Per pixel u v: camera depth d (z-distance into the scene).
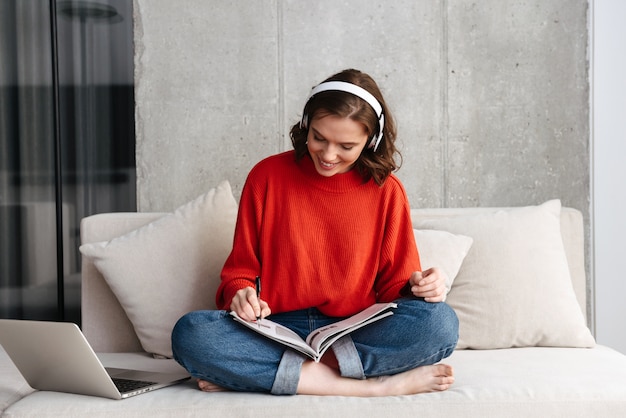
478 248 2.16
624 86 2.80
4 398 1.65
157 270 2.08
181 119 2.86
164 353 2.04
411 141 2.85
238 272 1.85
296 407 1.52
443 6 2.83
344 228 1.85
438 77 2.84
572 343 2.08
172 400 1.55
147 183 2.87
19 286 3.12
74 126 3.06
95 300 2.17
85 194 3.08
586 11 2.82
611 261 2.83
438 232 2.17
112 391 1.56
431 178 2.86
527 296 2.09
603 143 2.81
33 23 3.05
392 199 1.90
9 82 3.07
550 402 1.54
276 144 2.86
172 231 2.12
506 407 1.53
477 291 2.11
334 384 1.61
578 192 2.84
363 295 1.86
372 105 1.68
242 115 2.85
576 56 2.83
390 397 1.57
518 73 2.83
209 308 2.07
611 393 1.57
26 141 3.08
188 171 2.86
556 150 2.84
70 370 1.59
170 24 2.84
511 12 2.83
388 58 2.84
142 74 2.86
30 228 3.10
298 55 2.84
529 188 2.85
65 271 3.10
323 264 1.85
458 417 1.52
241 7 2.84
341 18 2.84
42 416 1.51
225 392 1.63
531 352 1.99
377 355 1.65
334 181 1.87
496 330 2.07
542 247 2.16
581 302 2.29
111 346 2.17
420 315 1.66
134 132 3.04
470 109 2.85
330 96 1.65
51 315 3.12
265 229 1.88
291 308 1.86
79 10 3.04
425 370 1.62
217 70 2.85
